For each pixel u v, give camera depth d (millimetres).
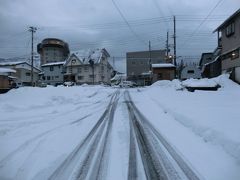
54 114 14953
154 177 5508
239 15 30062
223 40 35188
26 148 7832
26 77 72125
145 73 84688
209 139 8070
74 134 9633
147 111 15383
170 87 32750
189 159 6590
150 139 8664
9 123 12016
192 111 12547
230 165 6055
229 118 10180
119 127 10789
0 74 39500
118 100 22641
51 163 6465
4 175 5777
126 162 6457
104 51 77312
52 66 81188
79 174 5730
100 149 7613
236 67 29984
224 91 24078
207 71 46562
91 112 15664
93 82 72188
